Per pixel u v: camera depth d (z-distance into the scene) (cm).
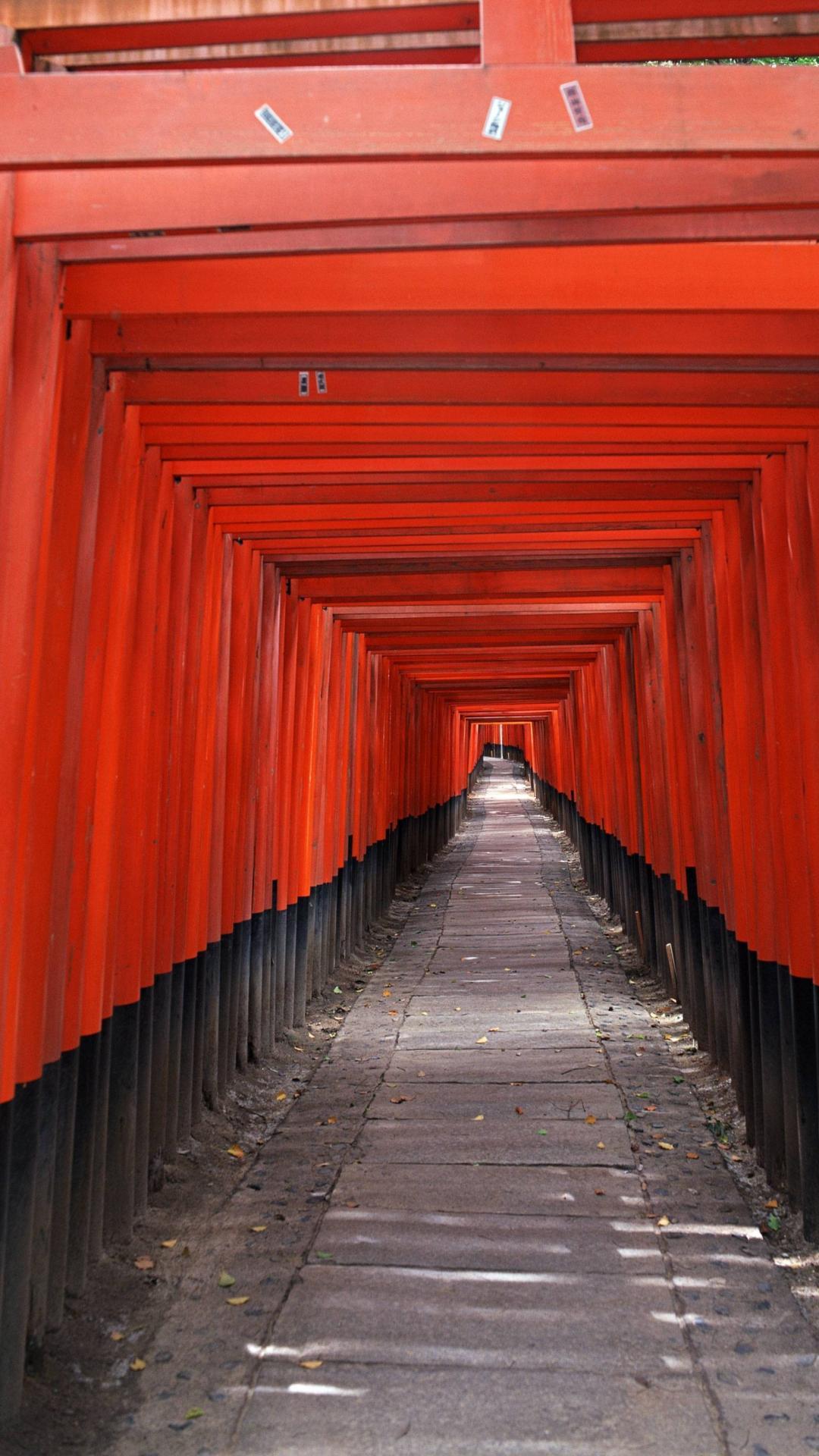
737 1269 396
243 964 654
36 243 297
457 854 1905
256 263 336
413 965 1006
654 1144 525
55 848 348
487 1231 430
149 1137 478
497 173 263
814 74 228
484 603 917
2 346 276
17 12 266
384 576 800
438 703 1909
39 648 327
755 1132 516
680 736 755
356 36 276
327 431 454
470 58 279
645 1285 383
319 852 894
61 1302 352
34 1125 319
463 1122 560
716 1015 643
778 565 473
